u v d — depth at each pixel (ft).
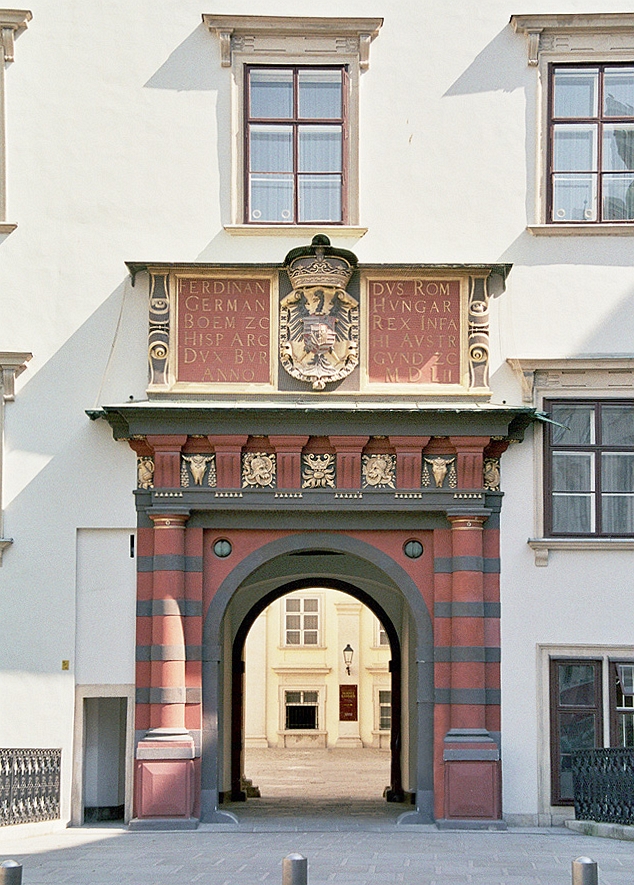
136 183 63.46
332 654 122.11
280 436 60.49
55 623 61.36
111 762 63.10
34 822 58.29
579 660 61.05
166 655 59.93
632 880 43.42
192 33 64.03
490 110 63.93
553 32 64.08
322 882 43.88
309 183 63.72
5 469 62.03
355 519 61.57
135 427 60.34
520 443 62.03
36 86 63.87
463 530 60.75
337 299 61.52
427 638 61.16
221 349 61.62
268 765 101.19
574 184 63.87
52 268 63.05
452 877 44.91
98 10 64.18
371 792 78.84
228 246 63.21
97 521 61.67
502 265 61.52
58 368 62.54
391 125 63.82
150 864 48.06
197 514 61.36
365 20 63.77
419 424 60.49
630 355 62.39
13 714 60.90
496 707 60.75
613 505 62.08
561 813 60.23
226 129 63.67
